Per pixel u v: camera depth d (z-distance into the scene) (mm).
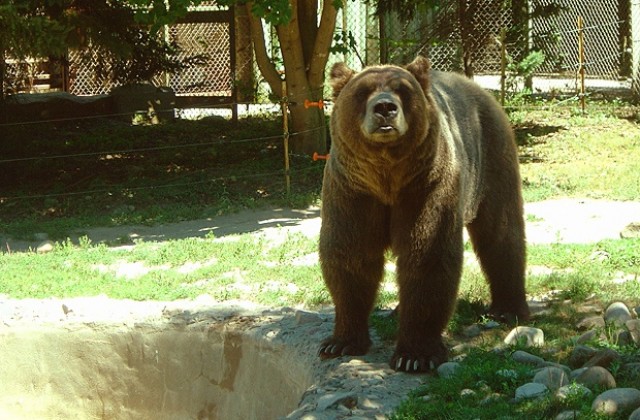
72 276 10656
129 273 10945
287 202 14617
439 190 6383
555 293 8625
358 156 6230
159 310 9016
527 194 14156
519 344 6746
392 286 9688
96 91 24969
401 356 6547
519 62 22672
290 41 16938
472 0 22328
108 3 17531
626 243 10391
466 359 6520
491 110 7707
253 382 8070
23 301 9594
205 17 21484
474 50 23031
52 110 21469
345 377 6535
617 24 23422
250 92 23281
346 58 22703
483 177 7551
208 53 25422
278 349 7793
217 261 11180
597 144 17797
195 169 17141
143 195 15227
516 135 18891
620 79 23641
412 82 6242
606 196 13977
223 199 14805
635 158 16656
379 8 19875
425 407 5730
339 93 6645
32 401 9242
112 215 14109
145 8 15164
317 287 9734
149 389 8930
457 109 7258
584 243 10969
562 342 6867
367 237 6578
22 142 18969
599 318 7336
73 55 24266
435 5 18375
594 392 5680
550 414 5426
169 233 12969
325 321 8008
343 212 6531
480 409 5594
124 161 17953
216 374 8484
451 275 6449
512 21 22641
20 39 13961
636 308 7660
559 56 23141
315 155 15031
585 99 21656
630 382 5852
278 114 22625
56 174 17141
